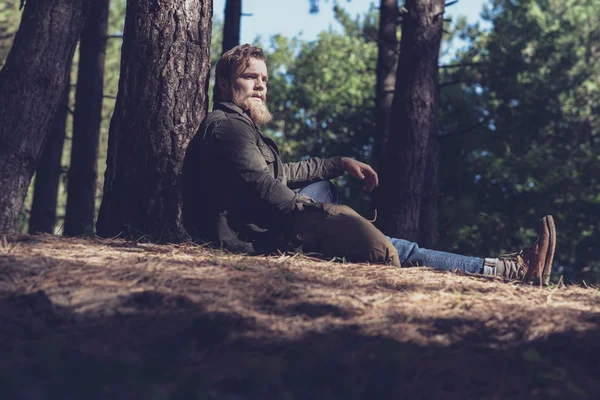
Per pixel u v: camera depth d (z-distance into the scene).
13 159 5.11
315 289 3.07
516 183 18.45
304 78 22.50
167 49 4.75
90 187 11.45
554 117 18.80
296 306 2.78
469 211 17.31
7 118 5.14
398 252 4.20
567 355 2.44
